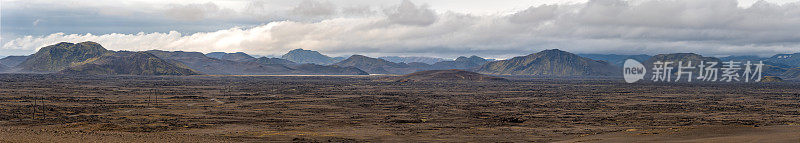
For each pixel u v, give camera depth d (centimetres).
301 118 14788
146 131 10962
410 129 11769
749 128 9481
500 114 16688
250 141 9050
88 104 19150
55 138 7750
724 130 9250
